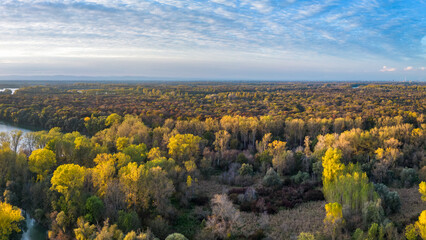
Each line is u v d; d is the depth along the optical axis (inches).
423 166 3095.5
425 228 1696.6
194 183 2802.7
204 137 4298.7
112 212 2043.6
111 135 4089.6
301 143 4485.7
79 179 2186.3
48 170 2726.4
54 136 3572.8
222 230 1963.6
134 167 2228.1
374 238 1781.5
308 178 3063.5
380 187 2485.2
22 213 2367.1
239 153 3693.4
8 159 2748.5
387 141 3459.6
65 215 2034.9
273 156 3427.7
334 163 2568.9
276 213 2357.3
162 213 2218.3
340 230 1862.7
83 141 3294.8
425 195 2244.1
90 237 1716.3
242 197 2566.4
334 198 2326.5
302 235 1728.6
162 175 2354.8
